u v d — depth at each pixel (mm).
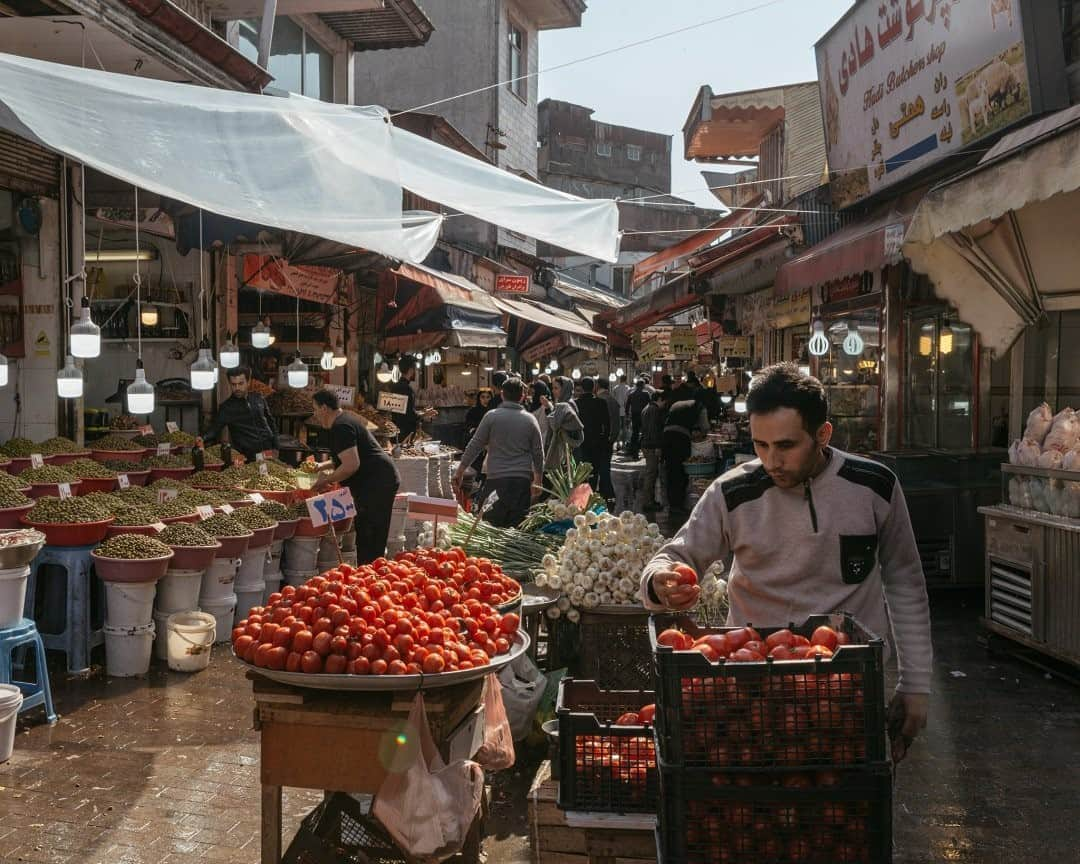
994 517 6977
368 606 3625
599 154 49281
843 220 12438
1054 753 5188
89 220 11297
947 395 10180
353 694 3521
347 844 3658
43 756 4969
